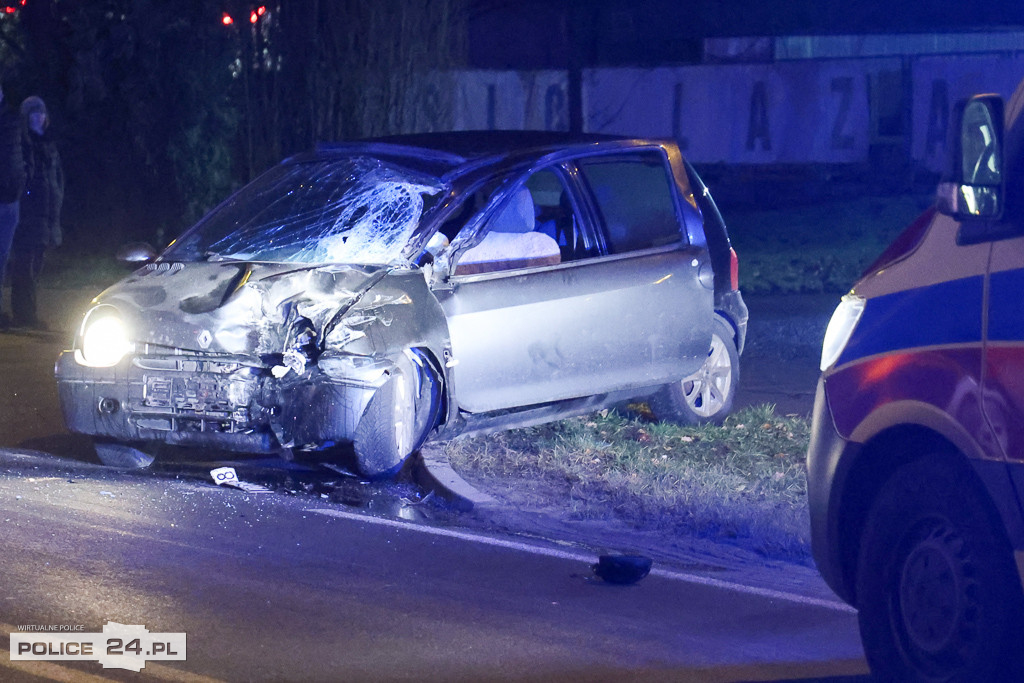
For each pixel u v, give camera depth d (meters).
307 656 12.66
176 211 41.56
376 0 37.16
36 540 15.69
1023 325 10.63
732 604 14.72
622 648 13.23
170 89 40.94
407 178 20.42
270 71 38.16
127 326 18.59
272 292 18.38
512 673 12.46
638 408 24.45
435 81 38.09
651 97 55.25
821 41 56.88
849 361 12.23
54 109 42.22
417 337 18.80
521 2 51.25
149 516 16.88
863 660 13.12
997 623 10.80
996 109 10.90
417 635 13.33
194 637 13.02
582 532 17.80
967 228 11.34
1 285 33.03
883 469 12.21
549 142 21.53
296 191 21.11
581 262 20.94
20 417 23.19
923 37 56.59
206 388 18.17
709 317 22.30
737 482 19.84
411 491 19.08
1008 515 10.62
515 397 20.11
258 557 15.50
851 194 56.75
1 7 41.94
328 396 18.14
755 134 56.38
